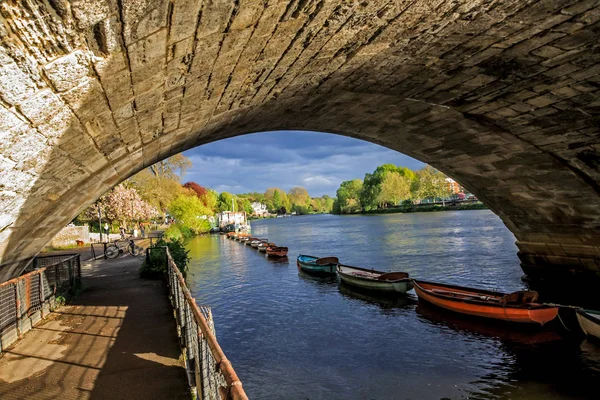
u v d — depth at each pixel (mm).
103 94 2754
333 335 8953
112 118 3346
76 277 8758
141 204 35500
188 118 5141
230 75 4125
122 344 4980
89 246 22953
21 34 1697
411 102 7977
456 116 8641
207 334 2359
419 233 31203
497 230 29156
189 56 3061
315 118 9328
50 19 1708
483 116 8445
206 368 2723
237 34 3129
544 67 6078
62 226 5941
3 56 1727
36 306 6211
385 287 12352
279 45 3877
